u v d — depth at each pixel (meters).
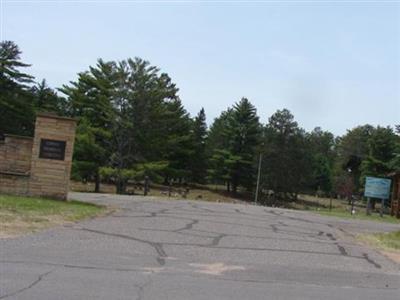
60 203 17.05
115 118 51.69
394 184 46.22
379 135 71.31
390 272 10.09
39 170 18.23
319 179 95.94
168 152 61.59
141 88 52.84
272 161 75.69
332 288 8.14
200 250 10.79
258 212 23.89
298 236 14.99
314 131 127.81
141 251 10.11
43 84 75.75
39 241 10.22
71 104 55.75
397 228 22.75
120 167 51.47
